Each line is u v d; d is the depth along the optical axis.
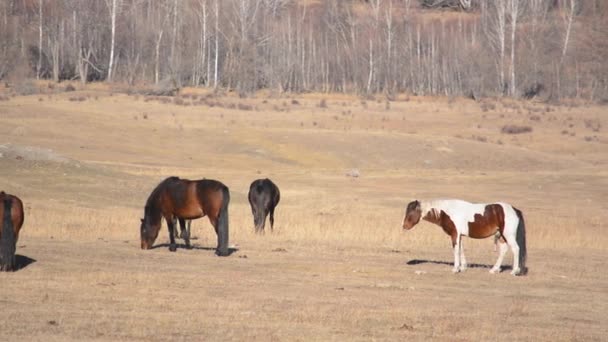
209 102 95.31
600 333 13.59
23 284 15.59
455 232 18.92
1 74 110.88
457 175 54.16
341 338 12.55
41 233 23.94
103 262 18.75
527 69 124.38
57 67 120.62
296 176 51.66
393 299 15.63
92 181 37.56
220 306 14.42
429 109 101.31
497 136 82.56
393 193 45.41
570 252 24.48
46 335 12.05
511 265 21.33
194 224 28.80
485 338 12.93
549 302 16.02
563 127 88.62
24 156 38.25
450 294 16.44
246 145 66.88
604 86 122.75
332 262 20.16
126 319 13.23
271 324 13.27
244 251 21.61
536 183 50.59
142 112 82.94
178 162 59.50
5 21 124.44
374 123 86.88
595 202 44.12
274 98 110.56
